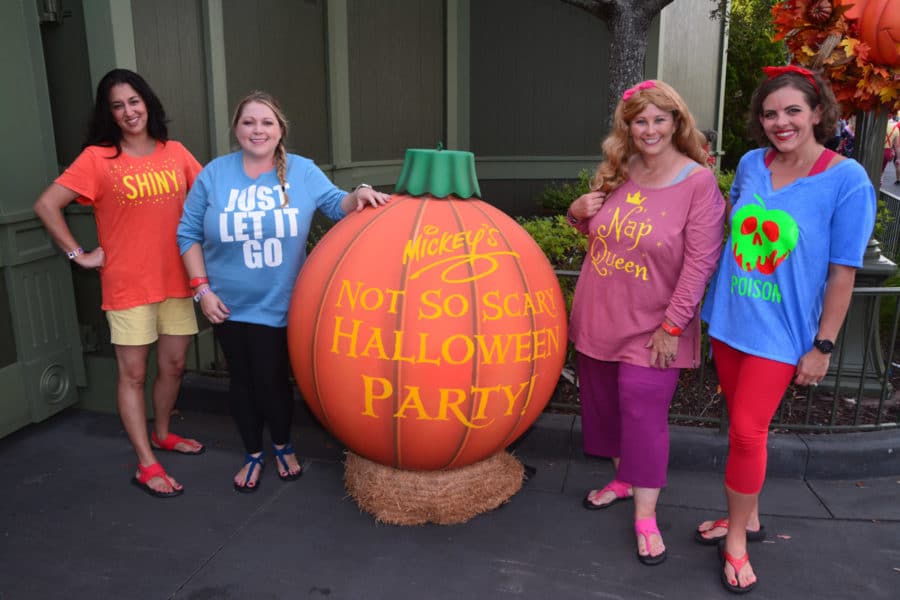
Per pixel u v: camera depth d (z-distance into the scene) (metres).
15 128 4.01
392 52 8.80
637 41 5.89
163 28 4.80
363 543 3.28
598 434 3.46
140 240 3.53
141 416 3.70
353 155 8.34
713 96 13.35
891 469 3.87
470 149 10.27
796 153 2.64
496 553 3.21
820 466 3.86
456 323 2.90
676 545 3.27
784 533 3.35
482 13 9.86
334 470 3.98
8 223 3.98
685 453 3.95
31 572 3.05
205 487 3.78
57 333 4.42
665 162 2.97
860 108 4.38
